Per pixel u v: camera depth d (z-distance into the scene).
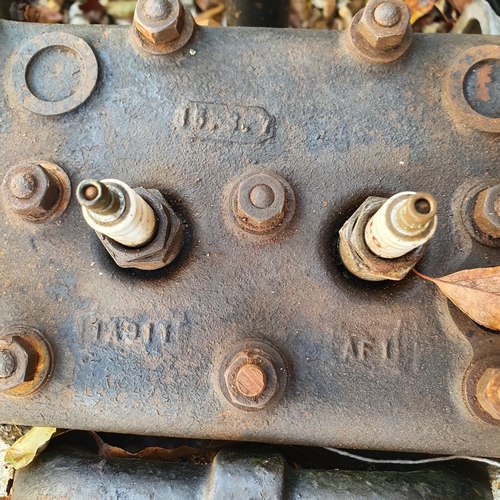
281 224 0.16
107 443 0.19
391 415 0.16
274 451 0.17
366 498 0.16
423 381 0.16
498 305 0.15
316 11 0.28
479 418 0.15
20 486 0.17
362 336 0.16
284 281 0.16
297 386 0.16
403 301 0.16
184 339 0.16
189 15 0.17
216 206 0.17
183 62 0.17
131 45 0.17
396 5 0.16
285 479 0.16
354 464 0.19
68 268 0.16
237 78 0.17
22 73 0.17
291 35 0.17
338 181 0.17
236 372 0.15
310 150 0.17
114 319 0.16
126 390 0.16
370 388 0.16
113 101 0.17
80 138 0.17
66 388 0.16
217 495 0.16
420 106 0.17
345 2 0.28
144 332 0.16
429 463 0.18
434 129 0.17
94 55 0.17
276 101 0.17
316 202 0.16
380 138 0.17
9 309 0.16
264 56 0.17
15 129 0.17
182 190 0.17
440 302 0.16
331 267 0.16
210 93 0.17
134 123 0.17
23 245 0.17
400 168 0.17
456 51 0.17
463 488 0.17
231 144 0.17
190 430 0.16
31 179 0.16
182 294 0.16
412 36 0.17
